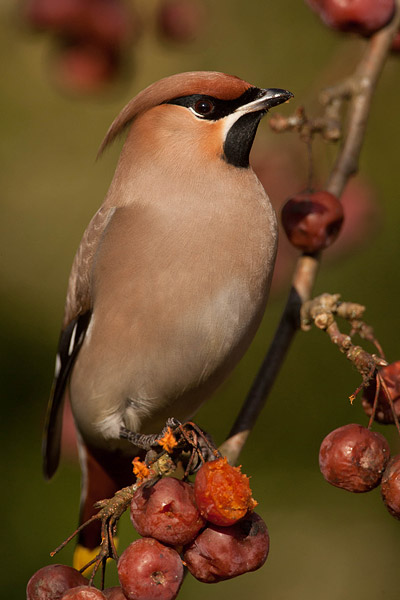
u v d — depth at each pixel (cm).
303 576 1159
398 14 875
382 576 1166
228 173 811
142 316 795
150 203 809
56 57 1193
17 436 1191
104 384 834
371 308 1220
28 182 1524
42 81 1540
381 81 1241
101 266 823
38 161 1533
